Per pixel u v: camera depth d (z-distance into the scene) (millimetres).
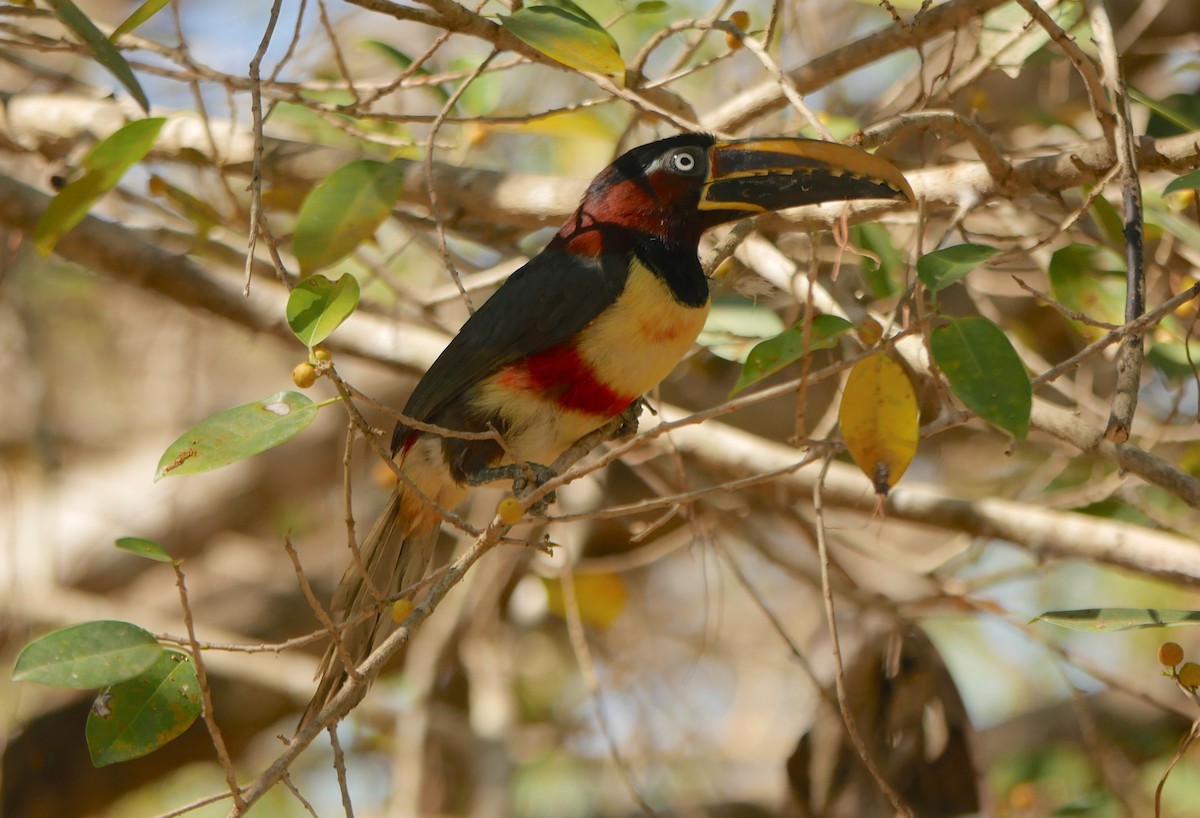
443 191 10047
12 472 12117
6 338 14438
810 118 7668
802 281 8758
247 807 5930
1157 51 11562
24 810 13148
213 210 10039
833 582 10352
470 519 12398
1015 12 9023
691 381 13172
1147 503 10508
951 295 12500
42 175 12641
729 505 10711
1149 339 9352
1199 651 13852
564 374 8242
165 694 6582
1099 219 8359
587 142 13578
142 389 15891
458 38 13281
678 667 14359
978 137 7891
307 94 10344
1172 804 11828
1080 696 9328
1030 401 5906
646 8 8695
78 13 6277
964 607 9867
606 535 12984
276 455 14961
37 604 12250
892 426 6539
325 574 14656
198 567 14812
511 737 11852
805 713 12359
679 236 8172
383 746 12523
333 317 6223
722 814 12516
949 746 9453
